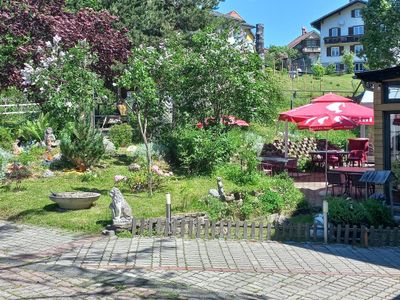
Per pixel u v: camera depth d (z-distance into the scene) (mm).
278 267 8844
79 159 16641
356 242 10578
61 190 14320
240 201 12758
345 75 67000
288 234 10781
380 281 8250
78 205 12336
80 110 17531
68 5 27375
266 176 17125
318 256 9617
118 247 9805
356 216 11156
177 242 10297
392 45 27531
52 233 10891
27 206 12828
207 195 13336
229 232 10734
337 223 11148
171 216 11383
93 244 10016
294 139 24406
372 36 28078
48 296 7223
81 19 23906
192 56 18297
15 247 9820
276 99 28359
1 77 22734
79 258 9078
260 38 54844
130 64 15695
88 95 17516
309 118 15914
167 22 30781
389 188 13359
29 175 15836
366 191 13523
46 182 15195
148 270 8469
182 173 17328
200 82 18344
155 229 10828
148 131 19594
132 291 7488
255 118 20000
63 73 17641
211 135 17938
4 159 16703
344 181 16000
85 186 14906
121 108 25641
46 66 18484
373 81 13820
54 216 11945
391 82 13812
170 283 7871
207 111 19047
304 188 16766
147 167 15648
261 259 9289
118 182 15156
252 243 10430
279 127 28141
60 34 22297
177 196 13781
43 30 22828
